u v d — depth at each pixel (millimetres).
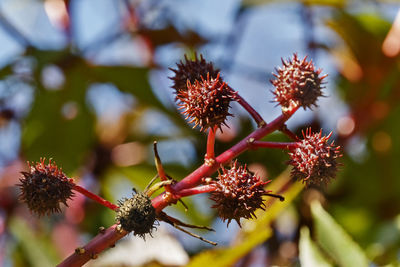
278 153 890
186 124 930
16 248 879
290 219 889
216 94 633
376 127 947
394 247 845
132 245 845
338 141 920
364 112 937
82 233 898
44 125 926
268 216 790
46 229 898
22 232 873
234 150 639
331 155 632
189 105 636
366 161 921
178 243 846
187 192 623
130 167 945
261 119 647
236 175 622
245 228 798
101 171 946
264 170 891
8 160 928
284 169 887
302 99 645
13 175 913
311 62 654
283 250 871
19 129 949
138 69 958
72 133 931
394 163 919
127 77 956
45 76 952
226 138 909
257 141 641
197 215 892
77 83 946
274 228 875
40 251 871
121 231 618
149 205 607
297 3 953
